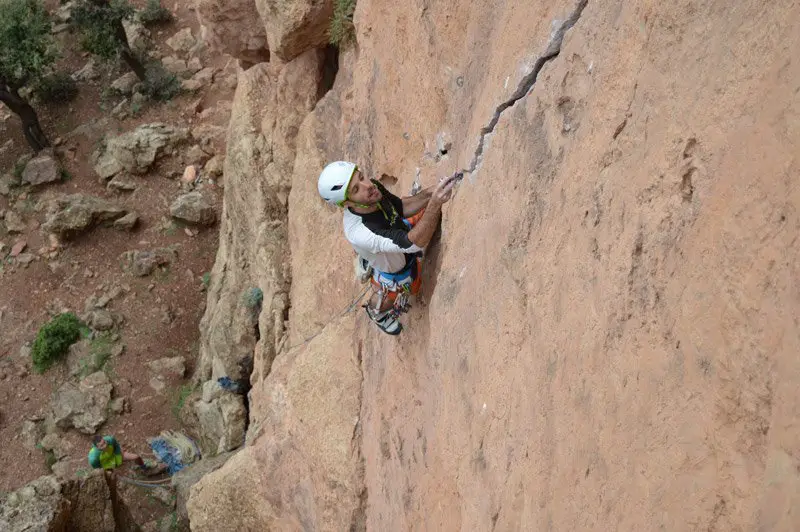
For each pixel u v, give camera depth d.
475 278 4.85
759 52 2.47
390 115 7.47
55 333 19.33
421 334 5.89
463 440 4.89
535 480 3.74
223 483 11.05
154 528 15.91
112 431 17.91
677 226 2.76
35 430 18.30
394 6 7.31
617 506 2.88
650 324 2.85
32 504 12.10
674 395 2.61
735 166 2.46
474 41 5.70
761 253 2.26
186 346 19.47
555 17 4.25
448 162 5.92
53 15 25.64
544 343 3.84
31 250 21.20
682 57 2.96
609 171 3.40
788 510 1.97
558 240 3.83
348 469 8.27
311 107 13.12
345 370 8.77
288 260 14.06
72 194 21.92
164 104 23.44
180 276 20.58
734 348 2.31
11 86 21.39
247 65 16.36
